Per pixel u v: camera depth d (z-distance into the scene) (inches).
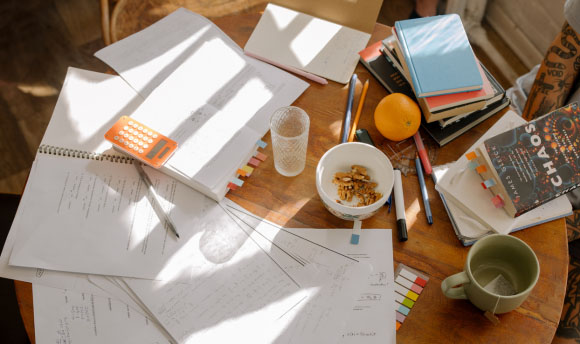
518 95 58.8
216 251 32.8
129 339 30.1
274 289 31.4
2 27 82.0
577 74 44.6
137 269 32.2
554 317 30.3
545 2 64.6
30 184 35.6
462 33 37.5
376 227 33.8
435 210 34.6
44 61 78.7
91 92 39.9
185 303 31.0
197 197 35.1
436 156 36.9
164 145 35.4
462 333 30.0
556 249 32.8
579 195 45.4
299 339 29.8
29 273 32.3
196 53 40.8
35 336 30.2
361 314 30.5
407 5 81.5
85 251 32.9
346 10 44.4
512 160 32.5
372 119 38.7
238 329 30.1
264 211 34.5
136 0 46.2
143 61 41.2
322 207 34.7
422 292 31.4
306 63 41.1
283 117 36.4
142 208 34.7
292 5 46.0
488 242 29.5
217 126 36.6
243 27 43.7
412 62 36.1
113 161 36.8
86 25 82.0
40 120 73.7
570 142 32.7
